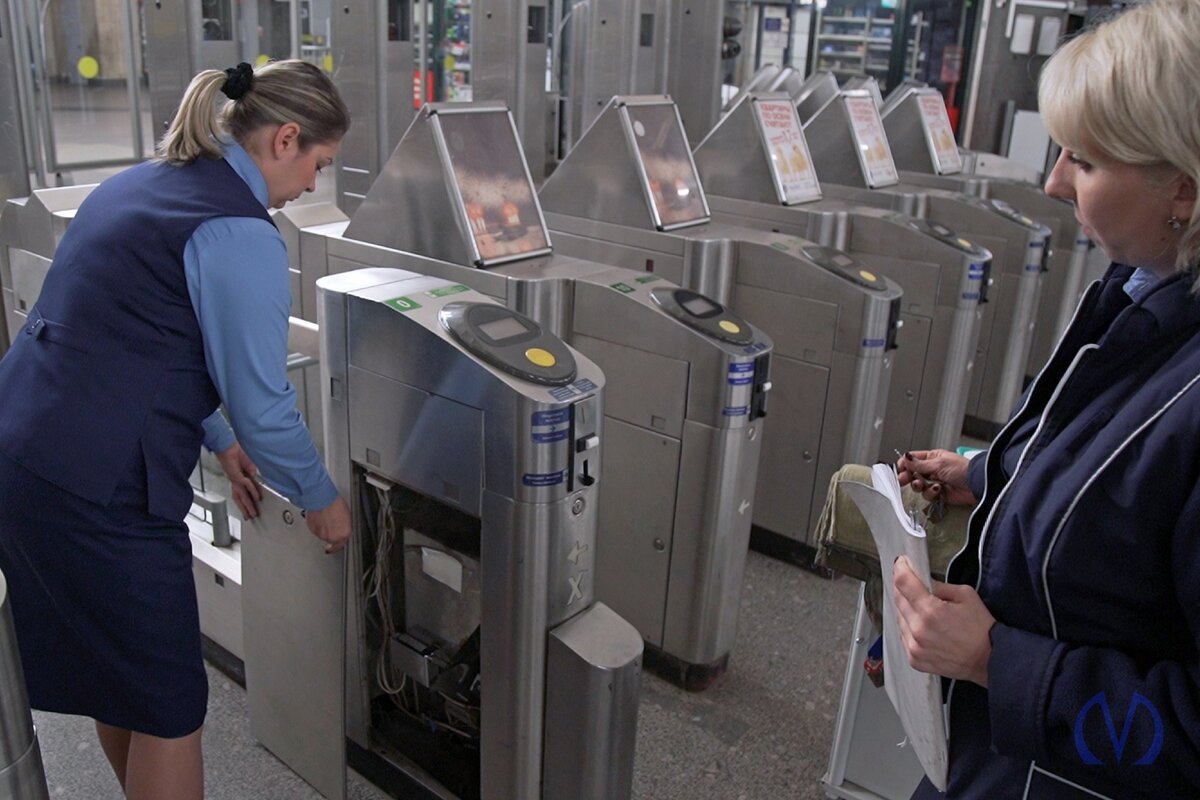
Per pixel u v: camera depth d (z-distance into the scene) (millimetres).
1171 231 843
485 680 1824
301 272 2719
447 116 2377
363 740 2176
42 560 1510
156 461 1512
